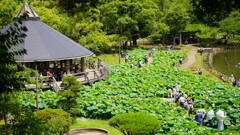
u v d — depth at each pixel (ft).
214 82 151.53
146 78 157.28
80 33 204.54
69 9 82.53
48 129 47.93
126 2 268.21
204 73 190.39
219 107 105.50
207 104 109.70
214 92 130.00
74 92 88.89
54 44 136.05
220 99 115.34
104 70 155.43
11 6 161.99
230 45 332.39
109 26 269.23
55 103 103.24
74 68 152.05
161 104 110.11
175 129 83.61
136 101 111.45
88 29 197.67
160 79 157.38
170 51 270.67
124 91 127.75
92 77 143.74
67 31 192.34
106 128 88.74
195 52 282.97
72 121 88.22
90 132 84.89
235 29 321.32
